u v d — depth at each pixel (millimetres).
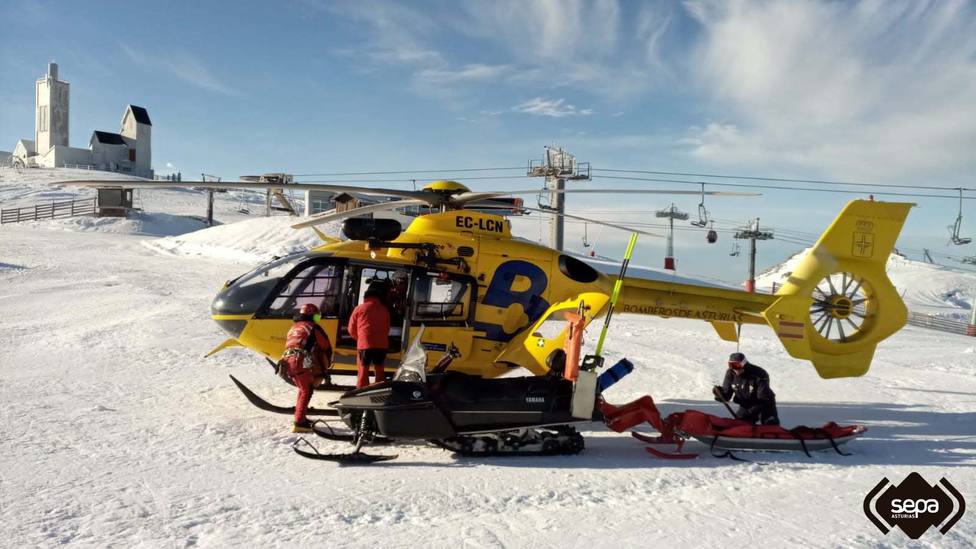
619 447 6848
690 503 5102
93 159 99125
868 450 6969
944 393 10477
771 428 6738
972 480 5945
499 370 7922
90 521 4195
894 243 9055
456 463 6004
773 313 8680
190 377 9000
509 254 7867
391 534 4246
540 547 4129
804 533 4539
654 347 14578
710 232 40656
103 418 6746
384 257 7461
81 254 30828
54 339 11500
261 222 41969
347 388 7840
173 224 53625
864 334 9008
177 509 4480
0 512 4258
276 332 7234
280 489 5020
